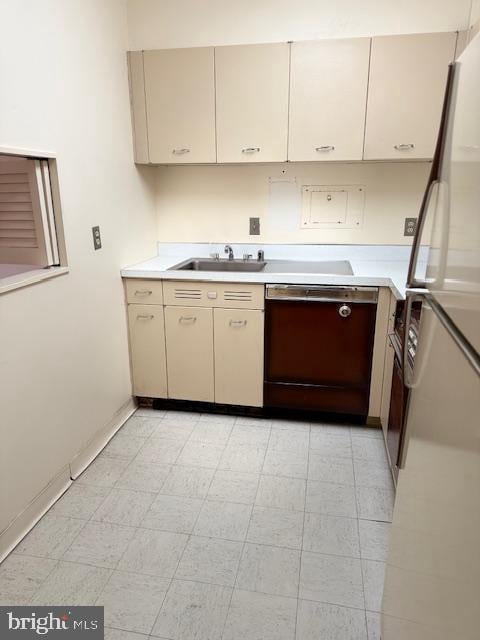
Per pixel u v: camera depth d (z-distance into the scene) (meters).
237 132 2.53
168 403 2.86
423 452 0.98
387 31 2.49
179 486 2.11
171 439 2.50
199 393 2.72
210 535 1.82
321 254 2.93
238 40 2.62
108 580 1.62
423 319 1.10
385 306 2.36
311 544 1.77
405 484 1.15
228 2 2.57
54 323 1.98
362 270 2.53
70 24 2.01
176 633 1.43
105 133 2.34
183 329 2.63
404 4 2.44
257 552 1.73
